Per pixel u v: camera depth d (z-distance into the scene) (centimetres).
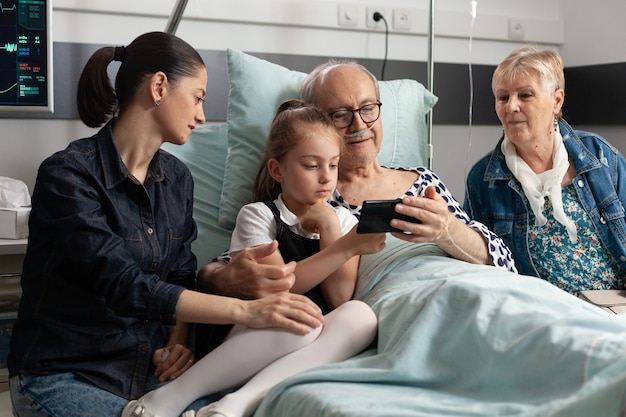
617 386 113
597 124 335
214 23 287
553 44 354
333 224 182
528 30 343
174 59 164
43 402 154
